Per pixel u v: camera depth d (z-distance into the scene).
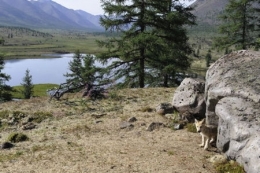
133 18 31.58
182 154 11.34
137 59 31.77
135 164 10.54
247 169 8.47
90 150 12.13
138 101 21.25
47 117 18.23
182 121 15.22
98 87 23.75
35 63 164.12
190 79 16.66
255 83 10.59
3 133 15.62
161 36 32.50
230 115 9.73
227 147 9.91
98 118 17.36
